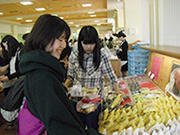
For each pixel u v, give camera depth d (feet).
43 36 3.30
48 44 3.34
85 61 7.18
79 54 7.12
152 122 4.42
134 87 7.38
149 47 9.97
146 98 5.88
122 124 4.51
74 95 5.86
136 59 10.80
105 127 4.56
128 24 18.45
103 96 6.28
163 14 11.81
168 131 4.26
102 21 60.54
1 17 39.73
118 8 34.32
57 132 2.93
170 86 6.19
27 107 3.47
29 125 3.35
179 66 5.87
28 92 3.21
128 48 17.76
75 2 27.14
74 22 61.67
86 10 35.58
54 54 3.43
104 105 5.57
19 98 4.21
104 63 7.29
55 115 2.96
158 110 4.92
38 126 3.31
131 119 4.67
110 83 7.34
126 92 6.47
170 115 4.65
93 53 6.99
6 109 4.39
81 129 3.27
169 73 6.57
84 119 4.89
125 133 4.32
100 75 7.39
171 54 6.23
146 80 8.46
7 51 11.66
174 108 4.97
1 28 48.39
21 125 3.49
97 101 5.52
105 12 39.78
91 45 6.79
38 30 3.34
